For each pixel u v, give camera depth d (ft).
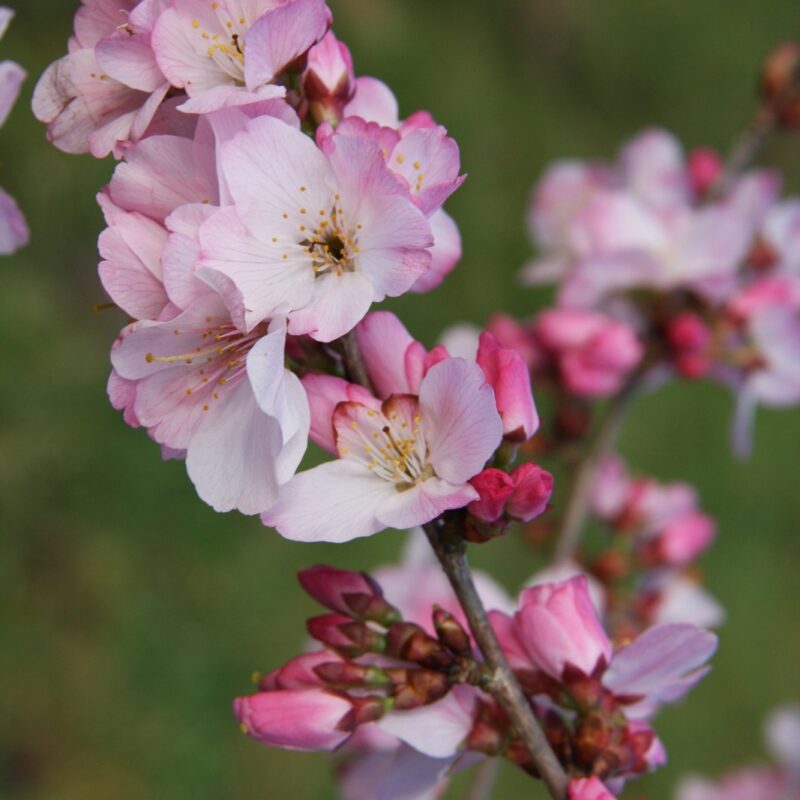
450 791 2.66
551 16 4.89
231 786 2.85
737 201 1.83
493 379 1.16
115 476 3.10
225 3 1.12
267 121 1.10
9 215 1.27
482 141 4.32
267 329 1.11
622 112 4.89
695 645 1.22
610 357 1.64
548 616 1.22
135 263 1.11
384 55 4.32
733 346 1.69
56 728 2.84
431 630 1.38
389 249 1.10
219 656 2.96
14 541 2.99
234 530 3.12
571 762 1.21
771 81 1.83
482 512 1.13
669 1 5.26
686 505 1.79
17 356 3.16
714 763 3.31
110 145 1.12
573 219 1.83
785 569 3.84
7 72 1.25
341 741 1.18
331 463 1.13
